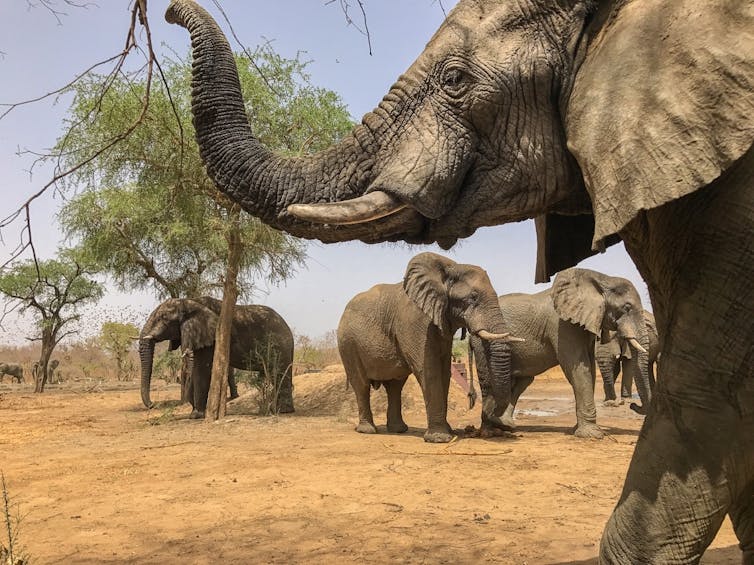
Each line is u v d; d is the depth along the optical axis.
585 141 2.75
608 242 3.88
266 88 15.45
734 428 2.63
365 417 13.67
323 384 20.50
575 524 6.28
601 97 2.74
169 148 14.97
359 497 7.45
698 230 2.72
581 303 12.81
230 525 6.40
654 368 18.12
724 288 2.65
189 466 9.54
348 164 3.54
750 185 2.62
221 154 3.71
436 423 12.03
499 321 12.09
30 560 5.36
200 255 20.84
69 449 11.95
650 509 2.72
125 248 21.00
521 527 6.18
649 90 2.62
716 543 5.67
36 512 7.04
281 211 3.58
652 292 3.14
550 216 3.97
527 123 3.22
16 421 17.50
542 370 13.71
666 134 2.53
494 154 3.28
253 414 17.97
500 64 3.22
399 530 6.12
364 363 13.38
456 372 22.34
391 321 12.92
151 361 18.33
